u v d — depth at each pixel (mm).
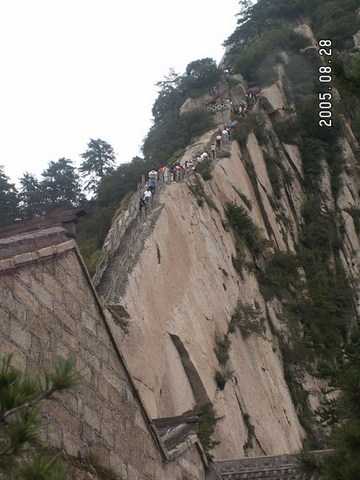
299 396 46219
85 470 12203
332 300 56469
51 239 12977
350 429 14336
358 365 17484
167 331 35188
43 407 11617
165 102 83062
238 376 39500
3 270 11398
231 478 16484
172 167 54156
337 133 72188
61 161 87625
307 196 67188
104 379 13430
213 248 46344
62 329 12562
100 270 36312
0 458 8695
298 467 15789
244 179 58312
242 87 75750
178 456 15234
